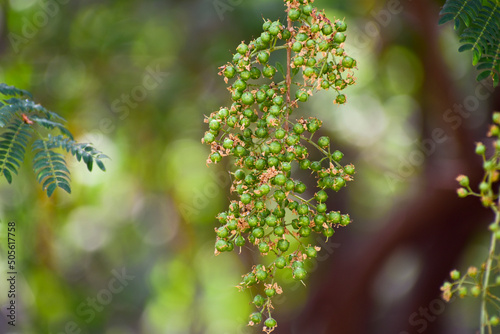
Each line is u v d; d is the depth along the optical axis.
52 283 6.78
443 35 6.72
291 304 7.88
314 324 7.63
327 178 2.36
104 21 6.68
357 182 7.88
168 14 6.62
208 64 6.63
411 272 8.59
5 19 6.20
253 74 2.38
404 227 7.33
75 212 7.50
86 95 6.68
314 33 2.32
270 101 2.37
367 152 7.79
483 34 2.61
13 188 6.14
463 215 7.15
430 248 7.55
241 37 6.40
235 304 8.20
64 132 2.84
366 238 7.79
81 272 7.80
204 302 8.27
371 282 7.58
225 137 2.40
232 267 7.96
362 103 7.73
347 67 2.34
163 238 8.07
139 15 6.66
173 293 8.27
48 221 6.65
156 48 6.75
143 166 7.34
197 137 7.14
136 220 8.00
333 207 7.97
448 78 6.91
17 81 6.33
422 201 7.27
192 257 7.91
